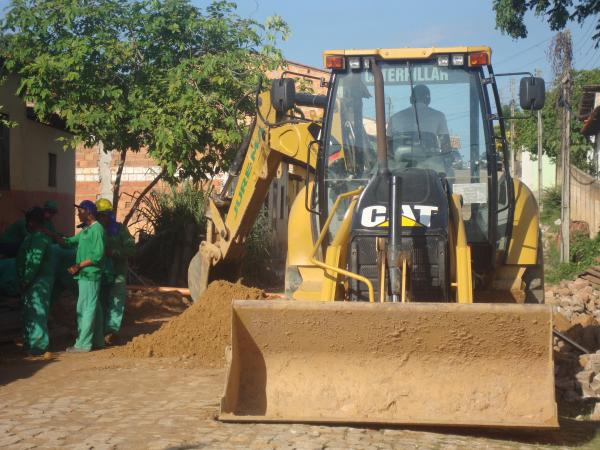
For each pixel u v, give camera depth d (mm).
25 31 16734
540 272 8797
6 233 12750
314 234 8773
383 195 7336
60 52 16656
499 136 8734
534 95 8453
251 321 6766
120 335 12602
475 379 6691
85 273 10891
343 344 6766
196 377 9008
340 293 7488
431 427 6719
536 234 8727
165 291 16500
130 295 15562
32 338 10516
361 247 7215
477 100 8672
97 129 16375
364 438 6348
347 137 8781
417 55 8742
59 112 16656
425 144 8656
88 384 8578
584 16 18688
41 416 7078
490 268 8555
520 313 6406
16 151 17703
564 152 25594
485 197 8531
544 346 6512
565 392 8117
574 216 30391
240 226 11422
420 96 8727
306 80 18172
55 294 12211
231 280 12547
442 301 7082
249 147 10938
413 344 6695
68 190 21312
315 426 6672
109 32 17141
